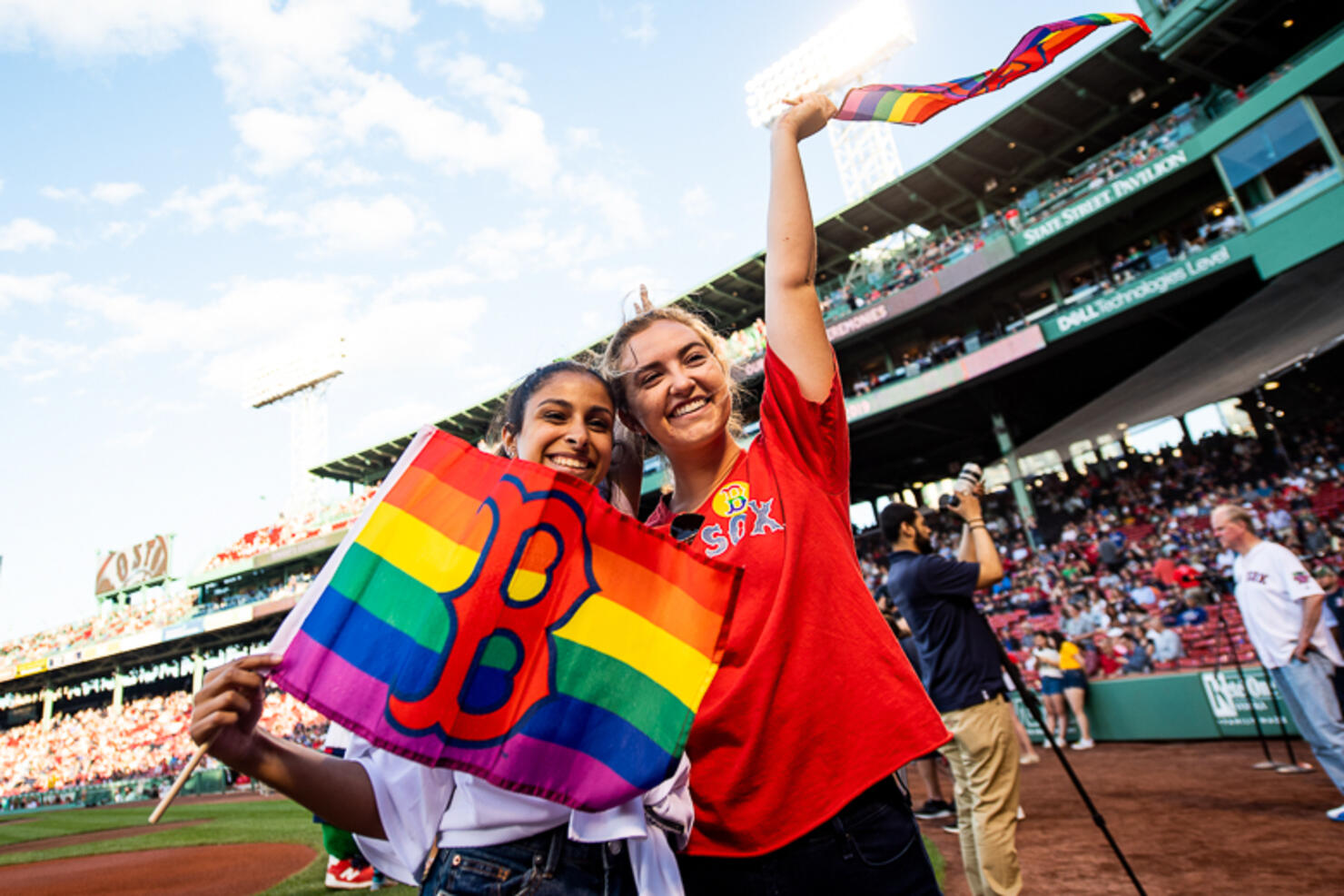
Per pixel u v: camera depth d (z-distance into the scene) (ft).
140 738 108.47
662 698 4.81
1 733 142.31
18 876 27.96
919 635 11.88
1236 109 49.90
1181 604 40.81
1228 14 50.98
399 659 4.61
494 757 4.44
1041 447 62.03
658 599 5.12
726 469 6.18
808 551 5.25
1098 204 56.90
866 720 4.86
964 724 10.96
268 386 134.10
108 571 145.28
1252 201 49.52
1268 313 46.39
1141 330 65.41
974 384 62.95
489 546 4.96
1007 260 61.87
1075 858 13.88
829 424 5.62
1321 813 14.82
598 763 4.60
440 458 5.25
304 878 20.62
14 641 143.23
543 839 4.41
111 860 30.45
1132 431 59.77
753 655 4.93
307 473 121.19
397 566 4.90
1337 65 44.98
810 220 5.95
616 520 5.23
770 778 4.77
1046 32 6.04
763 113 93.40
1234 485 59.31
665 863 4.64
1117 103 63.93
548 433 5.48
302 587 103.19
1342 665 14.20
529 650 4.79
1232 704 25.93
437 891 4.33
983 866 10.61
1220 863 12.43
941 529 78.79
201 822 43.65
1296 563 14.48
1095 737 29.99
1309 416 59.41
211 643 119.55
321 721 84.33
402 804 4.61
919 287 66.95
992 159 70.13
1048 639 31.42
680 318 6.34
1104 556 56.70
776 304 5.76
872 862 4.69
